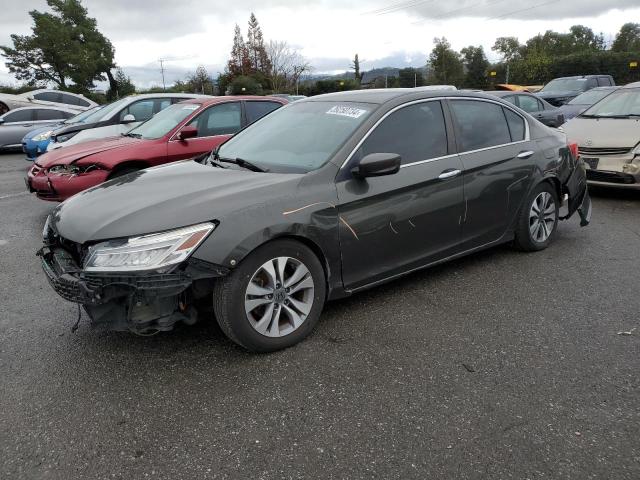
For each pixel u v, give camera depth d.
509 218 4.80
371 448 2.48
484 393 2.89
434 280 4.52
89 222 3.17
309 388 2.98
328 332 3.62
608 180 7.16
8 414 2.80
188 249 2.94
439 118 4.29
